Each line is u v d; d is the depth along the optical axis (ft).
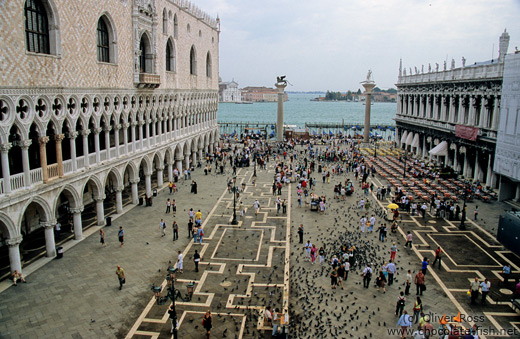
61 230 127.95
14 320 78.48
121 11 138.82
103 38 133.39
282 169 215.31
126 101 146.10
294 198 172.45
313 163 227.81
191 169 225.97
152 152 168.66
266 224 138.82
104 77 128.98
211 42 263.70
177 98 200.13
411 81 292.40
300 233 122.21
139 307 84.79
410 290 94.02
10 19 87.61
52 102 103.50
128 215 144.46
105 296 88.58
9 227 91.86
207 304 86.74
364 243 121.08
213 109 277.44
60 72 105.91
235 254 113.39
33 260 105.50
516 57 145.59
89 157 125.18
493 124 177.88
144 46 167.22
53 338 73.41
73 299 86.94
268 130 520.42
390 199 171.63
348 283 97.04
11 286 91.76
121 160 141.69
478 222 141.59
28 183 97.19
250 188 188.55
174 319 71.97
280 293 91.66
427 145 262.06
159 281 96.48
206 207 157.07
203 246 118.83
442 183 192.65
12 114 90.27
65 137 124.98
